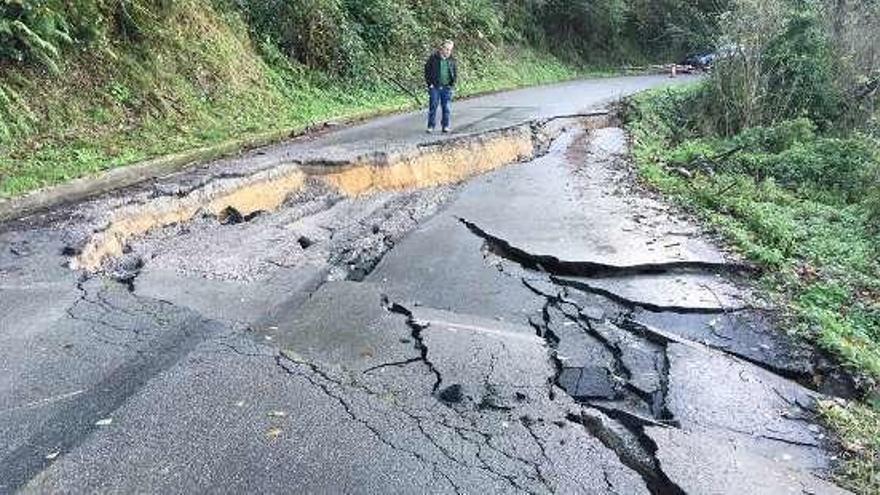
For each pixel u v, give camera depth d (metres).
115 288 6.79
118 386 5.02
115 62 12.24
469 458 4.41
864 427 5.20
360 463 4.29
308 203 10.41
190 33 14.29
